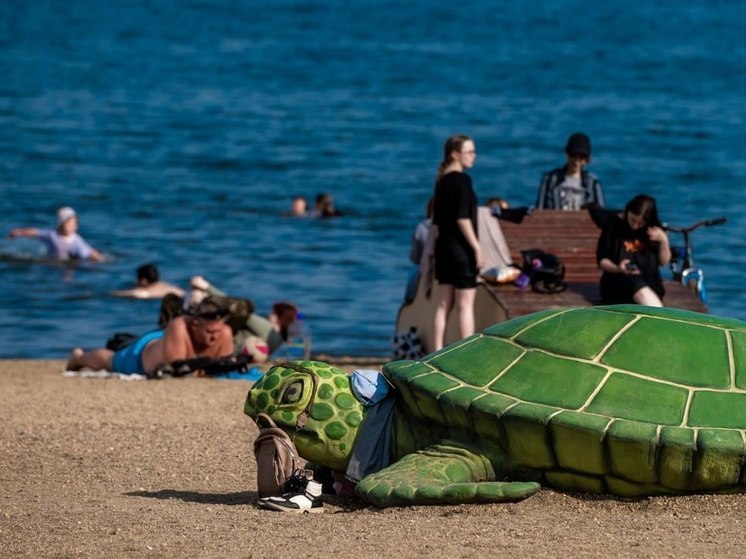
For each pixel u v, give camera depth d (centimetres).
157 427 1969
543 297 2648
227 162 6681
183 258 4484
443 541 1174
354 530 1241
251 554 1148
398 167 6556
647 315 1409
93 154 6862
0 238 4794
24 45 13125
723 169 6412
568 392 1337
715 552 1125
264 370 2838
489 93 9650
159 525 1293
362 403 1439
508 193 5753
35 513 1368
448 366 1418
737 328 1406
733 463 1291
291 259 4456
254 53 12469
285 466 1401
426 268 2712
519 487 1309
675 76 10906
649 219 2516
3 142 7162
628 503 1330
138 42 13625
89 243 4734
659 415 1306
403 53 12575
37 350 3281
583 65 11681
